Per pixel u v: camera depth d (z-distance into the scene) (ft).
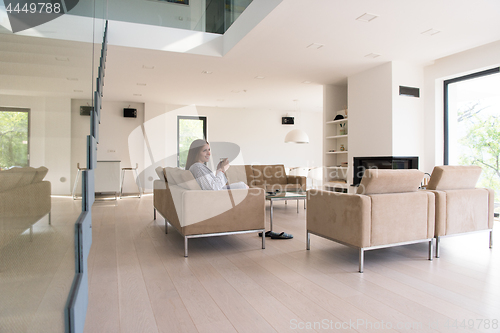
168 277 7.81
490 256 9.66
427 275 7.97
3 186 2.64
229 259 9.30
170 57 16.46
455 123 17.57
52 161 3.40
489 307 6.16
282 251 10.15
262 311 5.98
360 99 19.34
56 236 3.43
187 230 9.54
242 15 13.99
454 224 9.70
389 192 8.82
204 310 6.02
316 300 6.48
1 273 2.61
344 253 9.94
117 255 9.70
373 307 6.15
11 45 3.93
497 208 15.79
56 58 4.93
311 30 13.17
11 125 2.95
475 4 11.05
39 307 2.95
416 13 11.70
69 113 4.11
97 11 12.21
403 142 17.57
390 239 8.60
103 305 6.22
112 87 23.13
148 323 5.52
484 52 15.57
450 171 9.73
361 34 13.61
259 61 17.20
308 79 21.01
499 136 15.60
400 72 17.48
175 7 15.56
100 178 25.48
